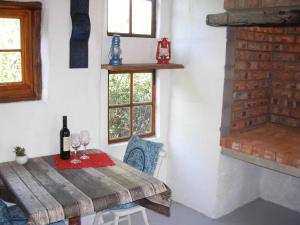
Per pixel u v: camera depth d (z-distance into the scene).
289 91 3.53
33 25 2.59
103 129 3.17
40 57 2.65
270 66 3.60
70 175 2.17
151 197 2.21
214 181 3.29
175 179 3.68
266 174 3.78
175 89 3.55
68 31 2.64
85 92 2.82
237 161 3.45
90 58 2.80
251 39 3.29
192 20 3.29
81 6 2.63
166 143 3.71
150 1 3.41
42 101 2.62
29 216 1.68
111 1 3.14
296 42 3.40
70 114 2.77
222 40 3.06
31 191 1.93
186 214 3.41
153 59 3.46
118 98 3.32
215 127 3.21
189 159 3.51
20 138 2.54
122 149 3.33
